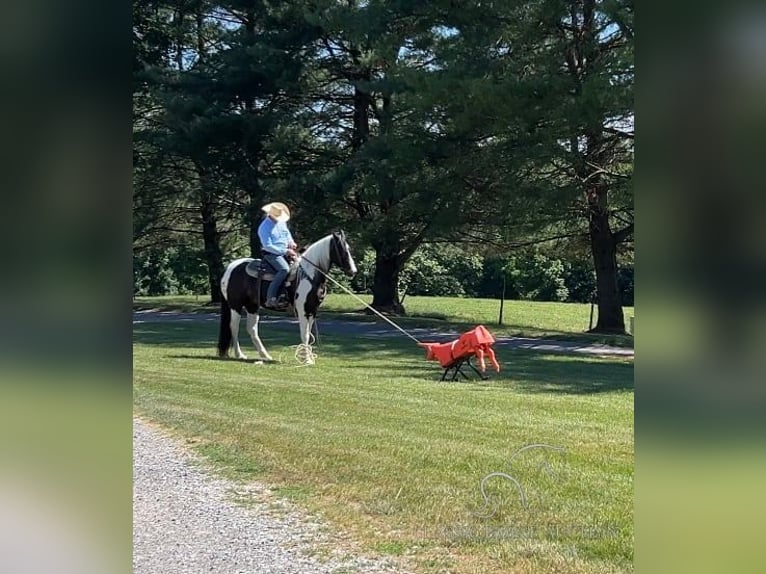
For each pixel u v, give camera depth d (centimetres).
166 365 1195
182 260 3703
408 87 2036
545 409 852
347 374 1137
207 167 2628
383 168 2177
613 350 1678
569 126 1550
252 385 986
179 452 623
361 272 3547
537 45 1756
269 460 596
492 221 2014
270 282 1270
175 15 2819
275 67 2452
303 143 2603
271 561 395
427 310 2944
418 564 394
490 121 1694
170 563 388
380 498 501
